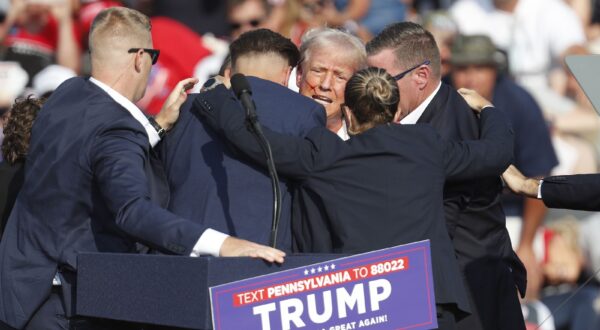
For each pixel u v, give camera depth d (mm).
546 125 28812
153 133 17797
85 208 17203
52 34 31375
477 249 18984
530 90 31531
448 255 17000
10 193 19172
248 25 30078
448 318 17016
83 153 17047
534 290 28938
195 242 15555
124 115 17328
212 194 17297
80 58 31531
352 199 16828
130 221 15922
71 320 17359
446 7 33812
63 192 17172
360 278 15414
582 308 28266
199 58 29766
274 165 16484
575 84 31734
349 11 32250
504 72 28969
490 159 17438
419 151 17047
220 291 14984
